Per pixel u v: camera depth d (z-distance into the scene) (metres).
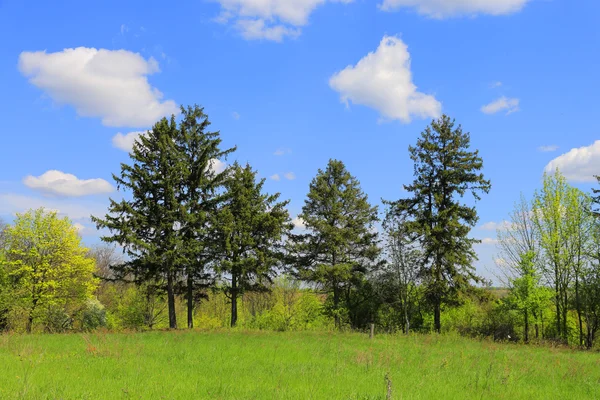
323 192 37.00
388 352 16.34
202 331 26.50
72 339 18.55
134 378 9.35
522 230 31.58
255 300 52.53
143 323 45.34
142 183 28.89
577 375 13.12
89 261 34.22
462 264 31.27
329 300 37.72
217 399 7.69
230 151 33.41
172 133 31.45
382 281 34.62
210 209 31.64
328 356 14.93
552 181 30.44
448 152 32.59
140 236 28.58
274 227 32.84
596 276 28.69
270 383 9.48
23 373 9.55
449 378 11.57
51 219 33.03
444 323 36.38
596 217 29.00
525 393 10.20
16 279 32.22
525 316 30.38
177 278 30.73
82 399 7.30
